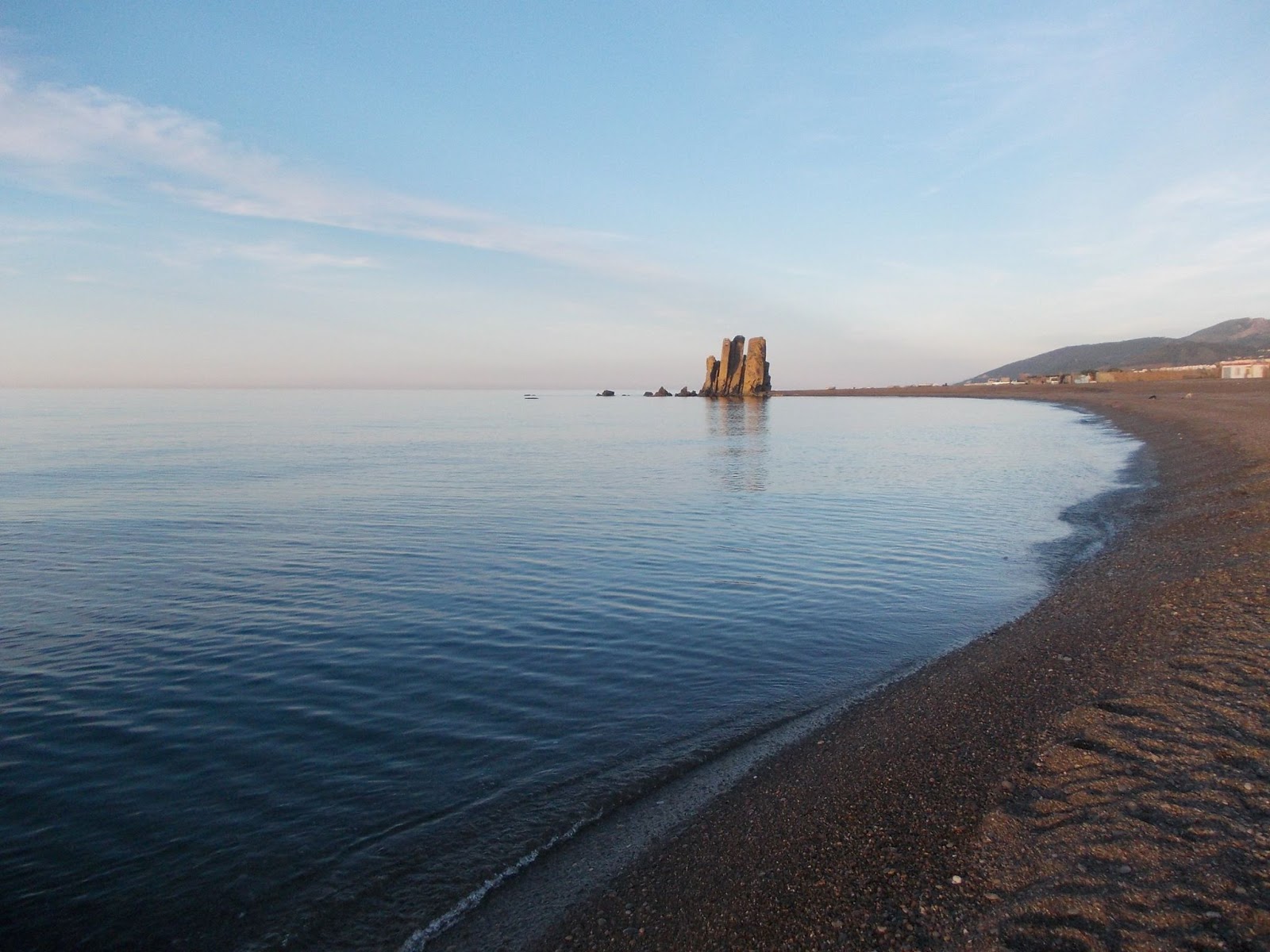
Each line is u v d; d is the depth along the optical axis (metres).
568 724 8.76
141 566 16.70
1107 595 12.63
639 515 23.45
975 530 20.53
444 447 51.28
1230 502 19.05
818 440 57.31
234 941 5.32
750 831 6.31
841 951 4.70
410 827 6.68
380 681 10.15
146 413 111.50
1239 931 4.20
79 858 6.26
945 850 5.58
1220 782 5.72
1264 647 8.44
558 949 5.12
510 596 14.30
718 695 9.60
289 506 24.97
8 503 25.41
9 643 11.63
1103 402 87.19
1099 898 4.68
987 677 9.34
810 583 15.17
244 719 8.95
